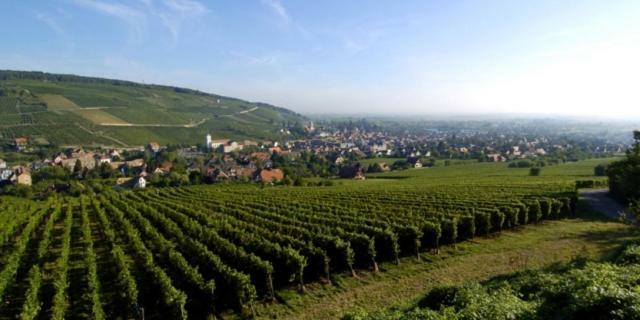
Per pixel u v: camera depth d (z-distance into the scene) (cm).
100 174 12038
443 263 2622
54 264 2984
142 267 2723
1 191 9388
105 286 2452
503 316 1142
